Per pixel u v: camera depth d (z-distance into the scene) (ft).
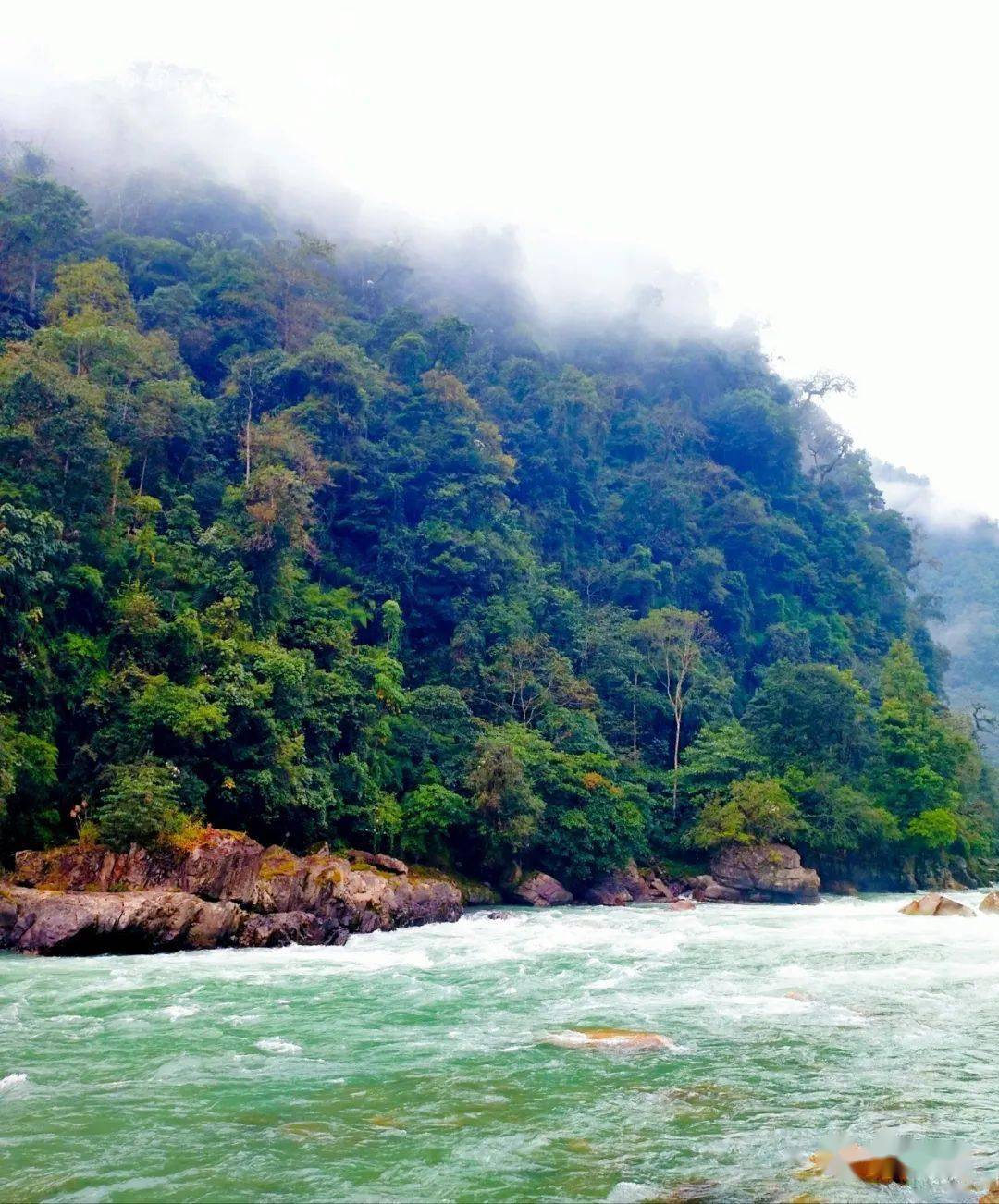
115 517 158.92
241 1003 70.13
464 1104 45.11
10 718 121.08
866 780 222.28
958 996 73.31
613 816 184.96
